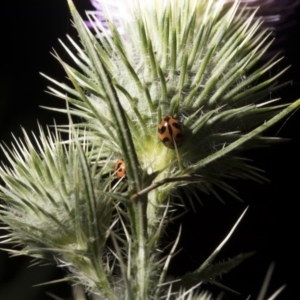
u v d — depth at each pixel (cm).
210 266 17
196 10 20
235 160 19
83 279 18
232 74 19
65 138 33
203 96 19
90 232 17
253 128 19
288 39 32
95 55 16
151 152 19
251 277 34
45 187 18
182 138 18
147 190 16
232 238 34
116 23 21
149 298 17
